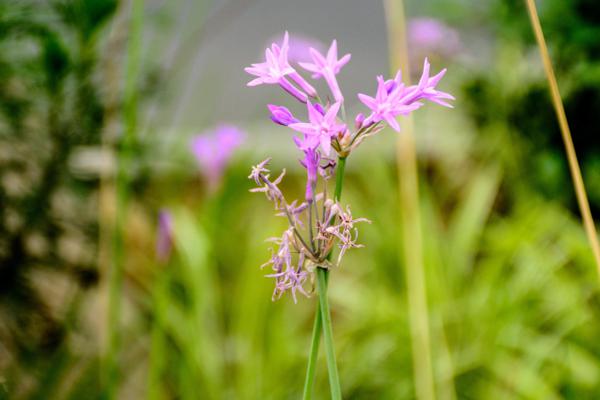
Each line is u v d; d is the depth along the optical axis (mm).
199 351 1562
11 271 1527
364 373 1862
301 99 914
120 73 1448
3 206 1537
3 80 1473
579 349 1826
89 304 1653
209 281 1674
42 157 1541
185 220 1549
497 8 2250
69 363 1530
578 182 1073
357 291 2045
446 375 1671
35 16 1434
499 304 1896
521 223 2012
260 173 905
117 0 1391
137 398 1732
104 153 1235
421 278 1249
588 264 1844
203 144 1576
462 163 2430
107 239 1201
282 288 906
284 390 1798
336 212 899
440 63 2301
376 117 892
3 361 1538
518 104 2270
